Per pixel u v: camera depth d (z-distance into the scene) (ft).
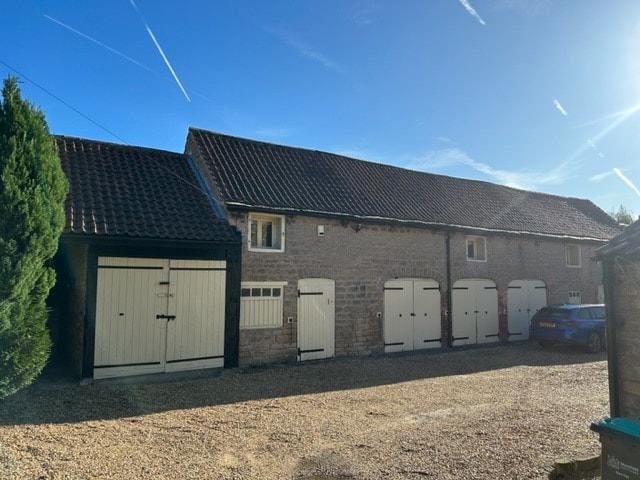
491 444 18.29
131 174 38.22
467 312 49.83
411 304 45.70
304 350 38.55
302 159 48.96
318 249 39.96
